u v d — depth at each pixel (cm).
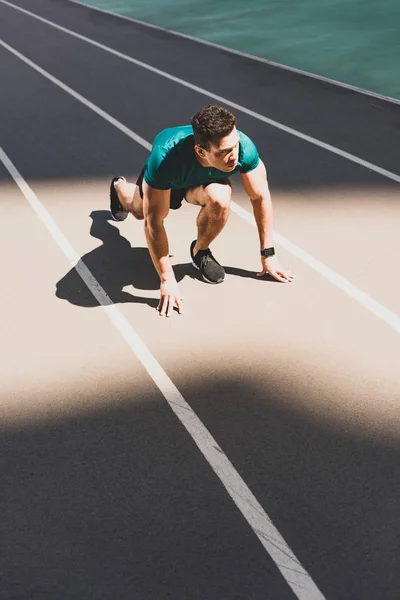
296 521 298
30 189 628
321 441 337
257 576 276
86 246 525
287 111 774
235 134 357
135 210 488
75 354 406
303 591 269
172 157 382
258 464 327
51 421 357
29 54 1074
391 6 1220
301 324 423
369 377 377
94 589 273
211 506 307
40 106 834
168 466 328
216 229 437
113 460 333
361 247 506
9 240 540
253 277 473
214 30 1162
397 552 282
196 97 834
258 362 392
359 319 425
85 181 637
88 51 1067
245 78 895
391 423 345
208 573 278
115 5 1396
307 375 380
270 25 1167
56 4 1453
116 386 379
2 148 721
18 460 335
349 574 275
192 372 387
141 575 278
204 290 461
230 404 363
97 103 831
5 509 310
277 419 352
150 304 449
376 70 923
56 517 304
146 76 925
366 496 307
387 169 627
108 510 307
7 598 271
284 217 556
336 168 634
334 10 1227
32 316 443
